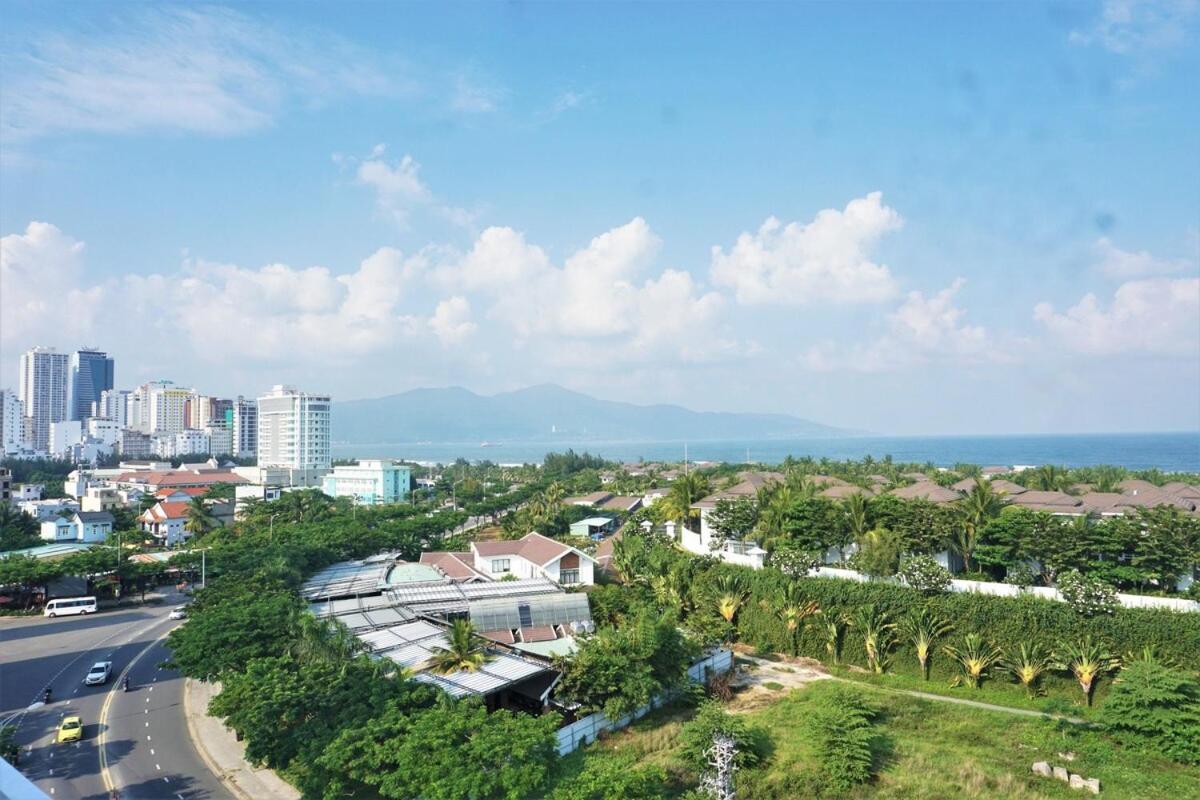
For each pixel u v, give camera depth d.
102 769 41.53
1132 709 44.78
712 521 82.00
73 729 45.59
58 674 59.28
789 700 53.06
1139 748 44.03
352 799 36.50
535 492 161.88
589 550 98.00
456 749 33.75
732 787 37.47
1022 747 45.16
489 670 48.97
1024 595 56.78
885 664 60.16
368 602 67.81
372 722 36.19
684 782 39.53
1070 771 41.69
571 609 63.38
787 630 65.38
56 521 120.88
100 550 89.75
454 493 170.62
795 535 73.94
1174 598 53.06
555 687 47.62
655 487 174.25
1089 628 53.41
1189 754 42.31
